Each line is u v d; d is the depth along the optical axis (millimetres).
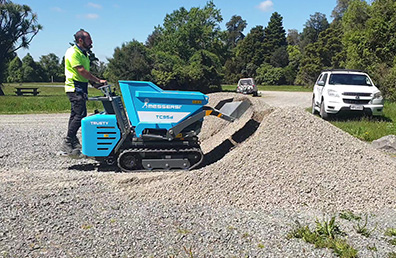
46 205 4723
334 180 5383
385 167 5871
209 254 3676
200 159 6578
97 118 6359
